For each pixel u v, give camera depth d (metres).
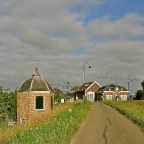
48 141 16.61
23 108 45.22
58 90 108.38
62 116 29.78
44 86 45.34
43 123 24.80
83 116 36.09
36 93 44.53
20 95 45.69
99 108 58.72
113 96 117.19
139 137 23.11
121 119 37.09
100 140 21.56
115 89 117.44
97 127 28.86
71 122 25.05
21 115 45.41
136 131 26.42
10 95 50.00
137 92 113.69
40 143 16.03
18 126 24.70
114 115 42.75
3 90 50.44
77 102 60.78
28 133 20.00
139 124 31.58
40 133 18.41
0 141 19.20
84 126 29.61
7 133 21.28
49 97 45.28
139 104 71.62
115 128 28.25
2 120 44.06
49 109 44.97
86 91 118.00
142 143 20.61
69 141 20.31
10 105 48.97
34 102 44.50
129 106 60.97
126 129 27.69
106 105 72.12
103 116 40.75
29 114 44.34
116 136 23.44
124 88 120.75
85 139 21.89
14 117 48.88
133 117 36.44
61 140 18.25
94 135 23.78
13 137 19.28
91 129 27.39
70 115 30.39
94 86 119.56
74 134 23.86
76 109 41.09
